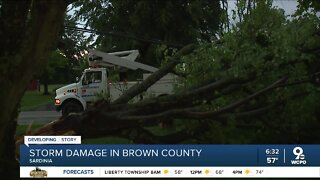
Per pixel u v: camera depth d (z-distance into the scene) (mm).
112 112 5516
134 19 26453
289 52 5477
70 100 18109
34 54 4320
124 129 5676
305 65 5895
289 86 5766
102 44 27688
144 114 5578
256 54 5590
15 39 4613
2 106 4309
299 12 7617
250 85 5762
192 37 27094
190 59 6449
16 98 4379
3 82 4297
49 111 25250
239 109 5781
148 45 26438
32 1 4695
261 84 5734
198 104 5801
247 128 5820
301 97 5812
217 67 5938
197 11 26422
